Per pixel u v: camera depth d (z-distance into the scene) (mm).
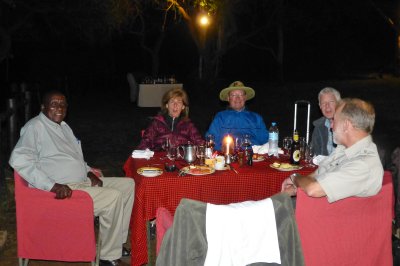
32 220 3521
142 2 16484
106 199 3750
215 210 2465
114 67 20969
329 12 23438
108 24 11164
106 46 20375
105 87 20422
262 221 2514
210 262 2449
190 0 17375
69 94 17906
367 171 2873
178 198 3713
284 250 2572
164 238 2516
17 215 3537
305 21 23562
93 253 3562
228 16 18578
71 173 3979
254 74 26250
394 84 22281
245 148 4348
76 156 4082
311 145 4719
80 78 19578
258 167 4051
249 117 5266
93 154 8328
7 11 9789
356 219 2963
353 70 28500
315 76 27547
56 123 4004
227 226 2467
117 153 8430
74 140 4215
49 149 3906
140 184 3637
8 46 9406
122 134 10211
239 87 5215
